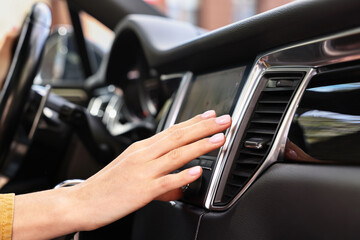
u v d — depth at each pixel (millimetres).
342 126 490
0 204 611
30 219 600
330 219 446
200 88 759
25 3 3793
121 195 574
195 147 557
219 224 576
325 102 518
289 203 494
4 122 854
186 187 628
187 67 813
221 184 594
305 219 471
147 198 565
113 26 1455
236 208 561
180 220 646
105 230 777
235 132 595
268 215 518
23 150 993
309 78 539
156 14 1445
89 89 2125
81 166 1090
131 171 575
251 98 597
